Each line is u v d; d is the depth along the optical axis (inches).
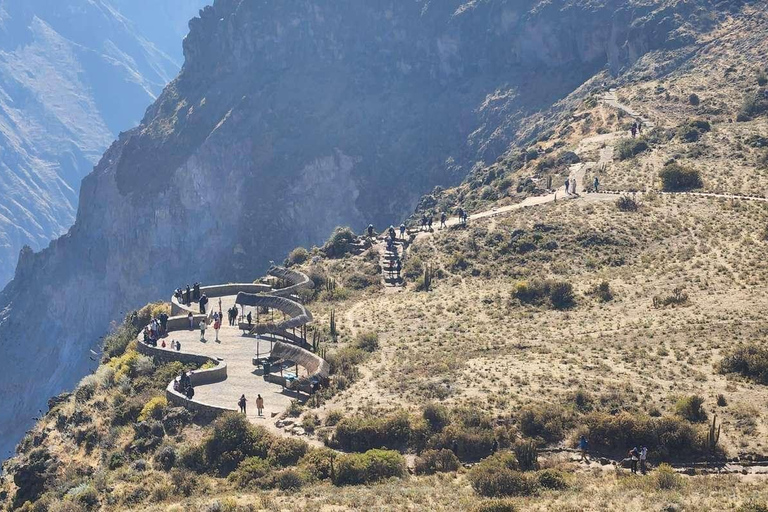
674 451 2439.7
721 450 2425.0
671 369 2947.8
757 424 2527.1
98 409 3262.8
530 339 3417.8
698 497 2122.3
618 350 3169.3
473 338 3491.6
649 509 2044.8
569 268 4296.3
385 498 2218.3
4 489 3088.1
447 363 3132.4
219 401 2962.6
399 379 3021.7
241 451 2605.8
